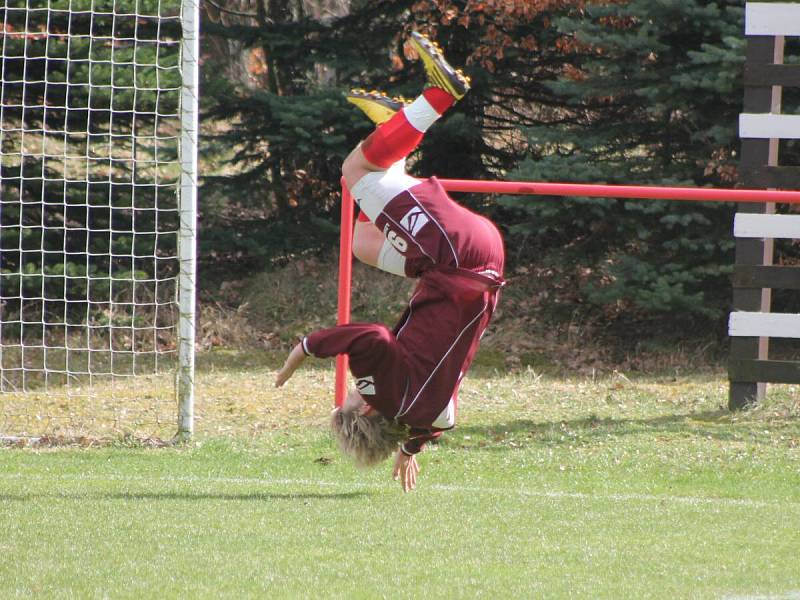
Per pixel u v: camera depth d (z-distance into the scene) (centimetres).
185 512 2291
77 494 2458
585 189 2980
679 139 5125
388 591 1748
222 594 1720
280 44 5559
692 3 4512
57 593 1712
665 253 5009
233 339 5347
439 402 1691
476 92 5697
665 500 2494
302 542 2058
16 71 4931
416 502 2423
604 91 4928
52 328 5231
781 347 5062
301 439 3206
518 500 2461
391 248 1797
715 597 1744
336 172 5953
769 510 2395
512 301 5541
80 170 5378
